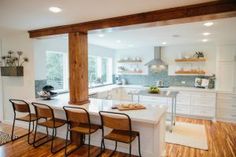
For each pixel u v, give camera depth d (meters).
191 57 5.81
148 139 2.68
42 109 2.98
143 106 2.97
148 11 2.45
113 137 2.43
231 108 4.85
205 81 5.62
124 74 7.13
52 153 2.89
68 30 3.26
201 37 4.43
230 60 4.89
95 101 3.60
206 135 3.82
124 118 2.29
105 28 2.89
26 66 3.97
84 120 2.64
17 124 4.18
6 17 2.69
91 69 6.07
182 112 5.49
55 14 2.56
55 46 4.48
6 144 3.22
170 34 4.07
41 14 2.55
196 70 5.80
